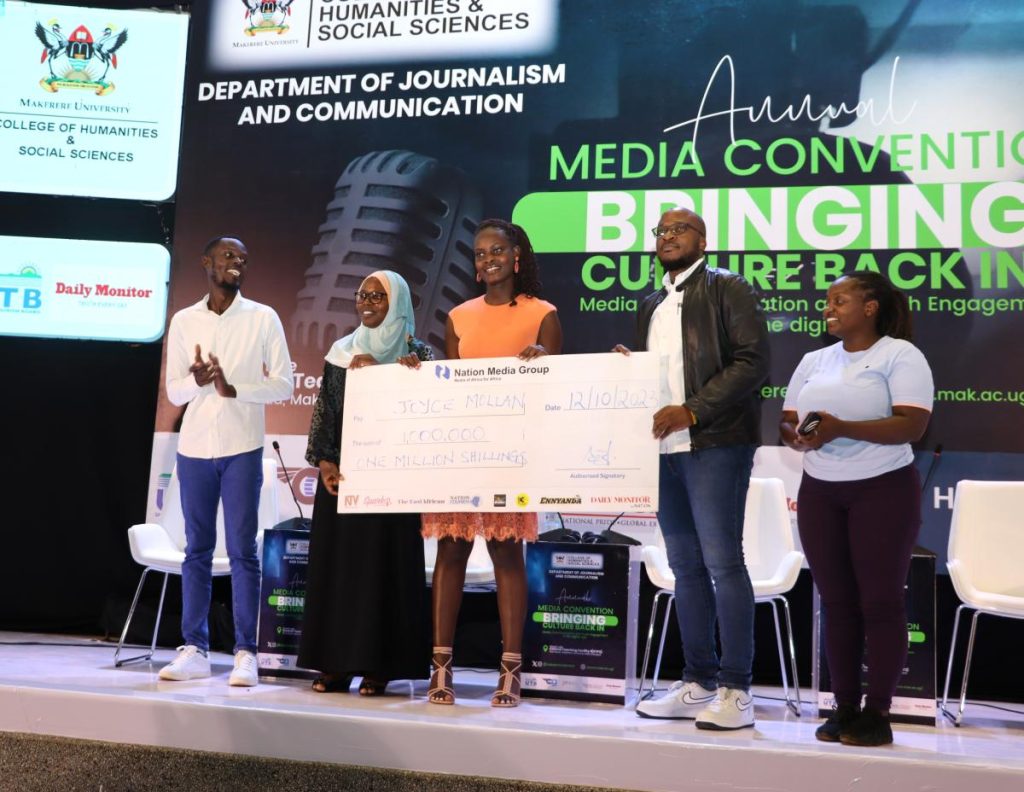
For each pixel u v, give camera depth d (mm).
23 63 5125
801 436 2529
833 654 2574
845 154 4484
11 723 2609
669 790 2225
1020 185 4312
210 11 5148
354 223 4859
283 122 5004
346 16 5043
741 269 4500
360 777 2377
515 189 4758
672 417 2668
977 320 4270
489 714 2699
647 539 4332
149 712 2527
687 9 4719
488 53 4883
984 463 4184
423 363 2986
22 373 5113
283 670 3426
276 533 3506
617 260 4613
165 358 4859
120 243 5051
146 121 5102
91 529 5023
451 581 2930
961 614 4207
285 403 4746
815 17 4598
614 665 3213
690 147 4625
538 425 2844
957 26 4465
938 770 2111
